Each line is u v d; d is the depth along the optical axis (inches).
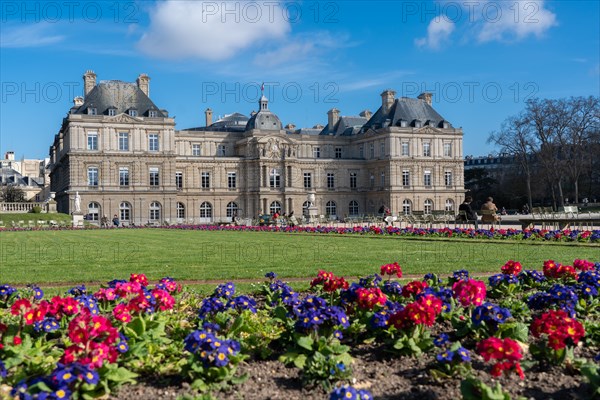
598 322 518.6
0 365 372.2
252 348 444.8
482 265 973.2
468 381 344.5
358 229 2283.5
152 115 4397.1
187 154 4933.6
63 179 4714.6
